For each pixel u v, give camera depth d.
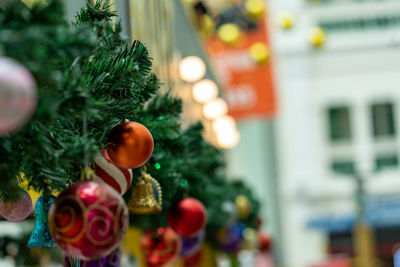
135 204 1.87
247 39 9.68
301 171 18.25
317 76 18.48
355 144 18.34
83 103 1.12
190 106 5.93
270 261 14.80
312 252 17.88
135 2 3.31
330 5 18.41
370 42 18.28
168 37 4.55
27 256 2.75
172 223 2.24
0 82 0.90
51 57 1.05
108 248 1.26
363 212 9.66
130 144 1.50
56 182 1.43
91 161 1.46
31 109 0.94
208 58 7.91
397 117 18.33
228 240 4.31
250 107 9.80
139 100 1.57
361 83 18.47
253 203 5.07
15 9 1.01
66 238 1.24
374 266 9.77
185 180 2.26
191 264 4.24
